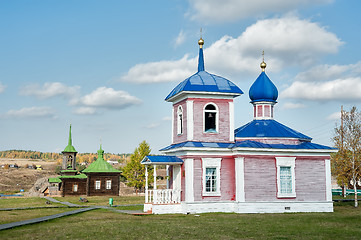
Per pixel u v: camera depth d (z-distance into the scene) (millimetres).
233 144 33125
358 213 31297
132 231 20062
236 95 33594
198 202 31156
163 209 30984
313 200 32781
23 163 191750
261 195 31703
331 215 29562
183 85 33219
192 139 32469
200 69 36781
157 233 19594
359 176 41438
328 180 33375
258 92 37062
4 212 31234
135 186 66312
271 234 19891
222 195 31859
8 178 112000
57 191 66250
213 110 33375
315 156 33344
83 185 62094
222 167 32156
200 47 37250
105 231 19859
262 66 38031
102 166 61875
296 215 29547
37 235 18312
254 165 31844
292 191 32469
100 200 49469
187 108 32812
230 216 28578
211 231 20578
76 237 18016
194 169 31422
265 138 33562
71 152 65938
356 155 40875
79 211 31344
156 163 31281
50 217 25797
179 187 32531
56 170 129375
